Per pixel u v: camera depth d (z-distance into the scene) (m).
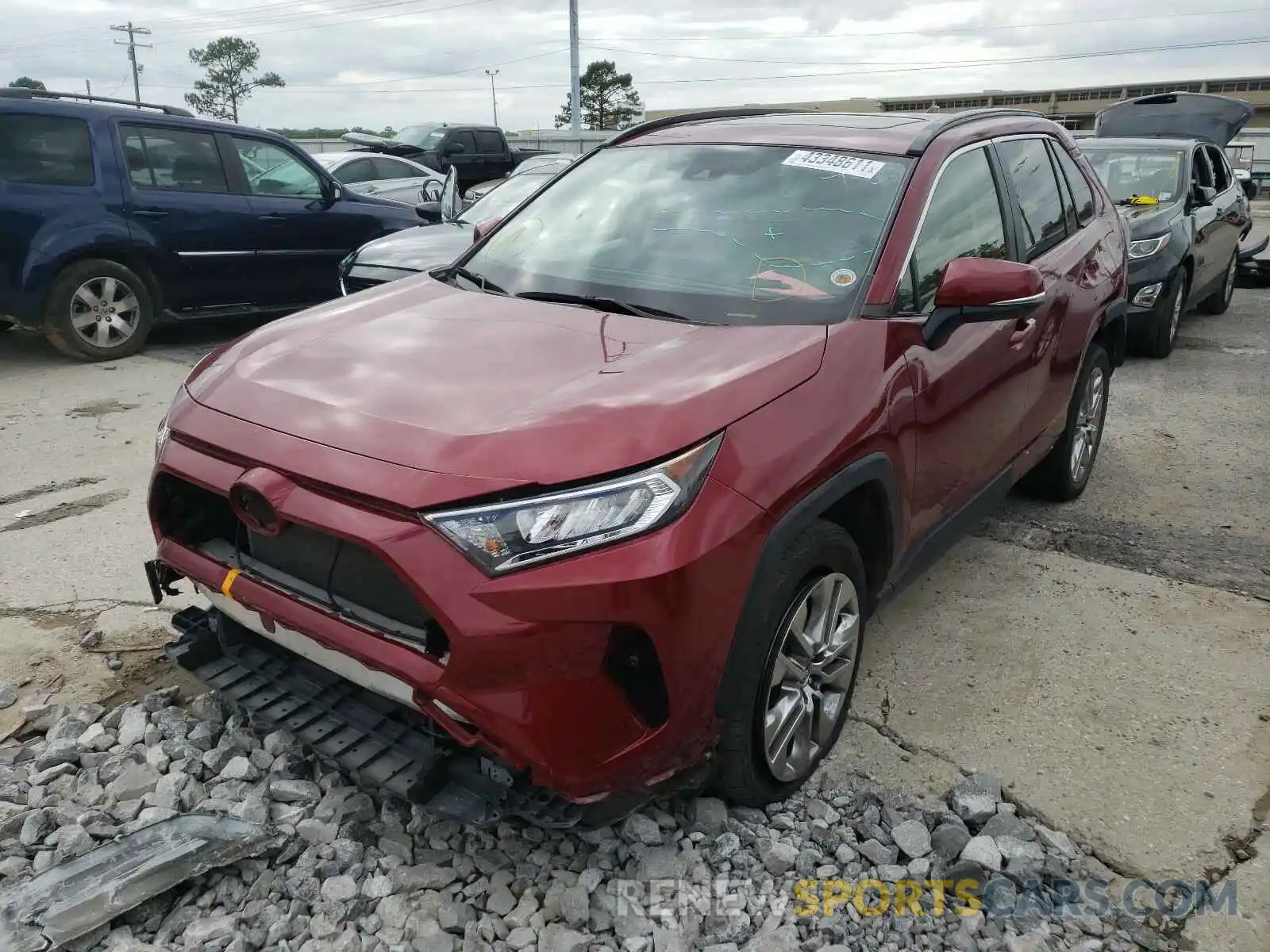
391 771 2.42
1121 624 3.79
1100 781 2.88
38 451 5.51
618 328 2.87
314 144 32.72
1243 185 11.27
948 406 3.13
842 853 2.55
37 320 7.34
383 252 6.99
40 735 2.97
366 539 2.13
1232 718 3.20
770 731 2.55
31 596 3.79
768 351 2.62
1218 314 10.68
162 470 2.59
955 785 2.85
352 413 2.38
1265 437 6.18
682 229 3.32
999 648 3.61
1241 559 4.39
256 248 8.38
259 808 2.58
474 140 19.30
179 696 3.14
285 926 2.24
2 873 2.37
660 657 2.19
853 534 2.95
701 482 2.23
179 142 7.91
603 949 2.24
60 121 7.28
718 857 2.50
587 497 2.12
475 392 2.43
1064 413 4.49
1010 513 4.89
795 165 3.44
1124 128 11.80
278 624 2.46
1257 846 2.64
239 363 2.76
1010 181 3.95
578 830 2.26
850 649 2.85
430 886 2.40
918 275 3.12
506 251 3.60
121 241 7.54
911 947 2.29
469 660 2.07
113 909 2.20
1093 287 4.47
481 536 2.08
